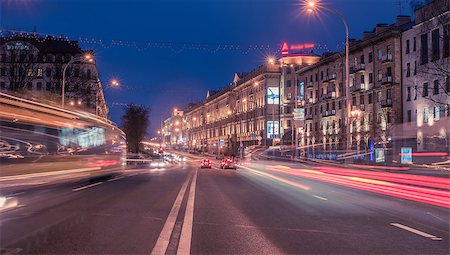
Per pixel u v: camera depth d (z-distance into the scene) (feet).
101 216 38.83
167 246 26.73
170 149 562.25
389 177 87.10
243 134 357.61
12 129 53.11
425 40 169.78
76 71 238.27
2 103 51.03
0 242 27.68
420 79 172.96
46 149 60.34
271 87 308.81
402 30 189.06
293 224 34.86
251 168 179.11
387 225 34.32
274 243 27.58
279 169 152.97
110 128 90.43
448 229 32.53
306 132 271.90
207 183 84.99
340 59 233.35
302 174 119.14
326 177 98.84
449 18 135.95
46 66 266.57
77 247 26.37
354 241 28.17
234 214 40.55
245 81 346.54
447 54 154.71
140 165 223.51
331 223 35.29
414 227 33.40
